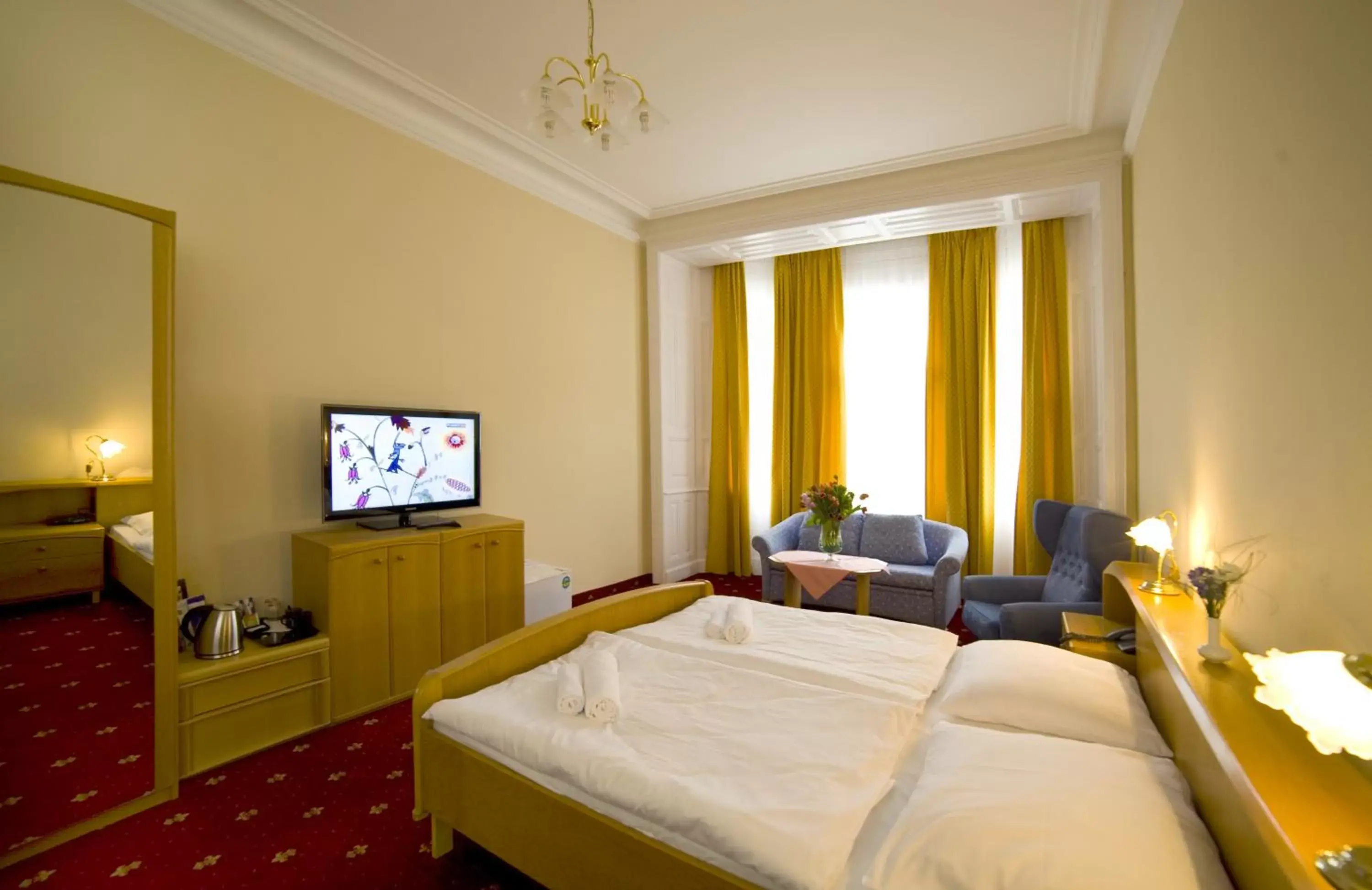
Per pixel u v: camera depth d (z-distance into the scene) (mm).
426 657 3133
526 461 4328
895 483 5238
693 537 6039
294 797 2266
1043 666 1901
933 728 1750
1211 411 2043
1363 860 777
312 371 3113
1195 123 2213
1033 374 4555
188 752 2365
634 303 5402
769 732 1669
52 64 2320
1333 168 1171
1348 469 1124
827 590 3951
